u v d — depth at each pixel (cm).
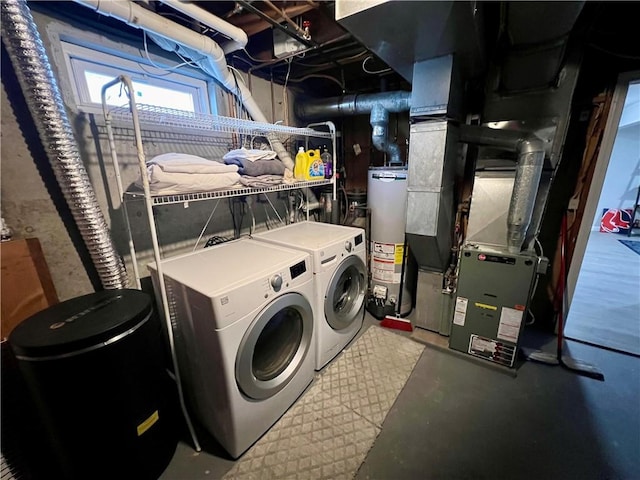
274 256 159
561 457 130
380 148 252
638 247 443
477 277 184
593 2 151
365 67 252
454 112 181
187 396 154
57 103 118
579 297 278
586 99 193
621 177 541
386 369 188
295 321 162
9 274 116
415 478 123
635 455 130
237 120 174
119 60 159
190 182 140
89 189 132
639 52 170
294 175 226
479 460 129
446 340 214
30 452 113
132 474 114
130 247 152
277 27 159
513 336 179
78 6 136
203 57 174
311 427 147
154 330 119
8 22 103
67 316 105
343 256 191
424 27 125
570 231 212
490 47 179
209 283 122
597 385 171
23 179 129
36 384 93
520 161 166
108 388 101
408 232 197
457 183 237
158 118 156
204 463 131
